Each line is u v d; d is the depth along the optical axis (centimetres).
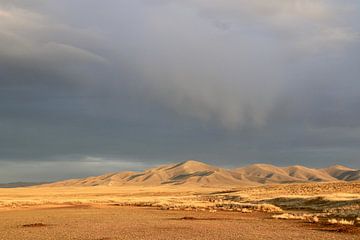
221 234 3344
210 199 10750
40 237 3241
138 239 3069
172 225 4131
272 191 12156
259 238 3084
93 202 9931
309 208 6788
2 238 3206
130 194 18725
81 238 3155
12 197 14538
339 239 3036
